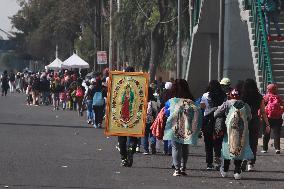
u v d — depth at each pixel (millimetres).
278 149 40688
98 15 125688
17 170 29609
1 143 41469
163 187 26438
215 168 32406
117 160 34844
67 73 91812
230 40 57969
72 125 60344
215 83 32062
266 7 46719
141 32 88062
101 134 51594
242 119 29297
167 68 88500
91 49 143125
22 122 61375
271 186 27797
